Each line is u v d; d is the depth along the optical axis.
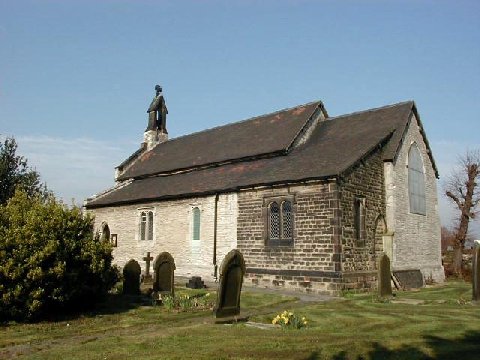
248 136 31.53
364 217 22.14
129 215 31.66
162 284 17.44
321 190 20.69
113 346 10.02
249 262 23.14
